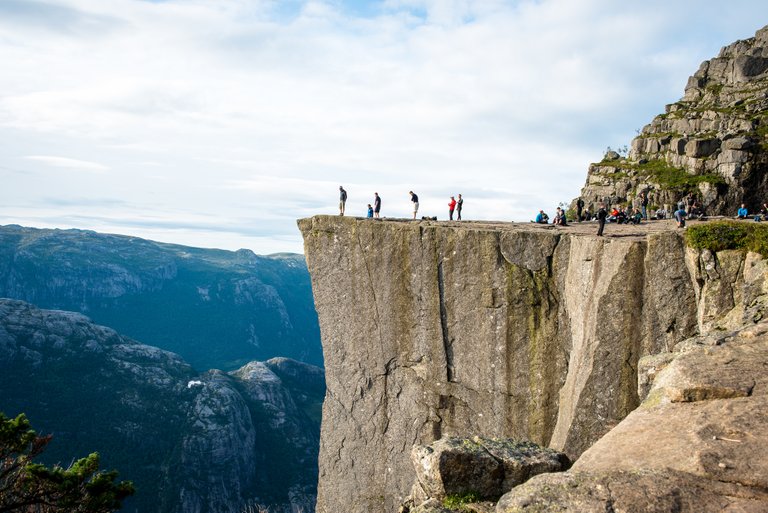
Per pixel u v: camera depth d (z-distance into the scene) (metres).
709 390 13.16
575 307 29.00
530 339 31.12
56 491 17.92
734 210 62.31
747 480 9.98
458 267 33.12
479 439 16.30
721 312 22.81
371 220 36.69
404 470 35.22
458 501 14.29
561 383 30.20
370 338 36.44
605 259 26.91
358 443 37.06
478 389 32.62
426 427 34.47
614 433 13.05
